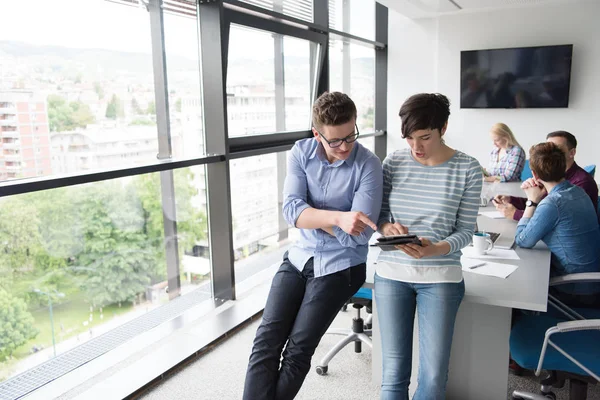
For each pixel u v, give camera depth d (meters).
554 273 2.29
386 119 6.81
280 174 4.16
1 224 2.09
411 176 1.83
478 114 6.40
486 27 6.12
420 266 1.73
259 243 4.03
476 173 1.74
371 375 2.42
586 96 5.85
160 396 2.26
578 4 5.68
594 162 5.96
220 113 3.09
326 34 4.43
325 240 1.83
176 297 3.19
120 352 2.58
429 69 6.50
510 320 1.95
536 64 5.91
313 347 1.73
